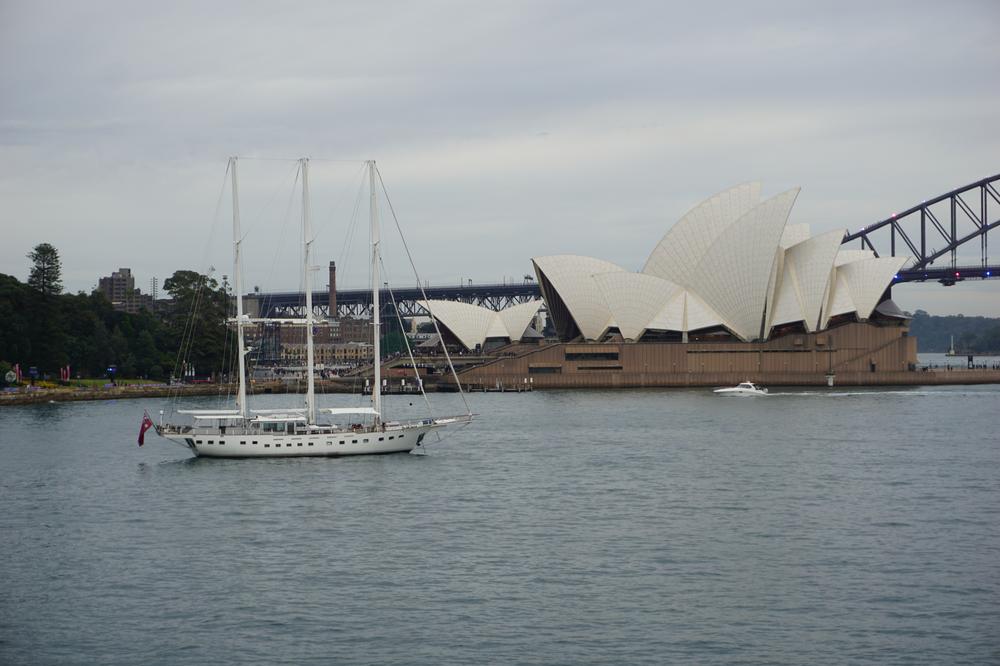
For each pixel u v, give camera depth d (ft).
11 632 166.91
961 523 233.14
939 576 191.11
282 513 248.93
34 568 201.67
